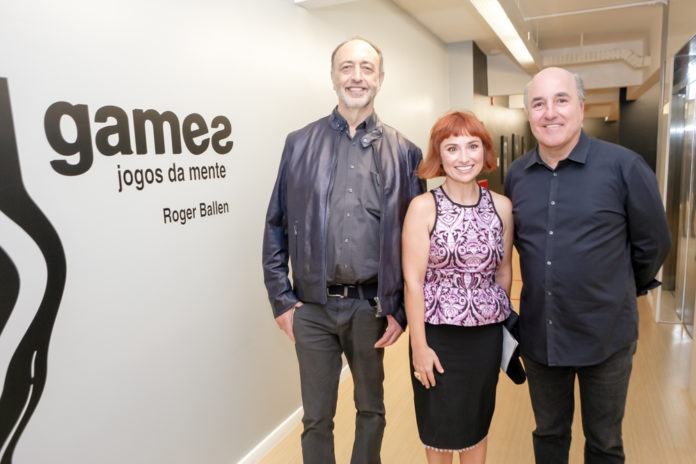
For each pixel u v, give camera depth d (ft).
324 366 6.66
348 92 6.37
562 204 5.61
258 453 8.61
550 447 6.47
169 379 6.77
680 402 9.91
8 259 4.79
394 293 6.38
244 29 8.16
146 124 6.25
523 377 6.14
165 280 6.64
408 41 17.04
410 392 10.77
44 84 5.03
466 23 18.60
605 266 5.51
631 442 8.57
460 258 5.68
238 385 8.18
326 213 6.33
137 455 6.31
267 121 8.83
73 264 5.41
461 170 5.57
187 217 6.98
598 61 24.99
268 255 6.89
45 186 5.08
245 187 8.24
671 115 15.34
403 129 16.75
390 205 6.30
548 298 5.75
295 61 9.77
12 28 4.75
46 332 5.17
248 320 8.40
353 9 12.60
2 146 4.69
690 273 14.14
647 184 5.36
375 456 6.84
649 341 13.34
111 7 5.74
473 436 6.01
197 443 7.32
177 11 6.72
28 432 5.04
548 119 5.42
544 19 21.24
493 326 5.90
